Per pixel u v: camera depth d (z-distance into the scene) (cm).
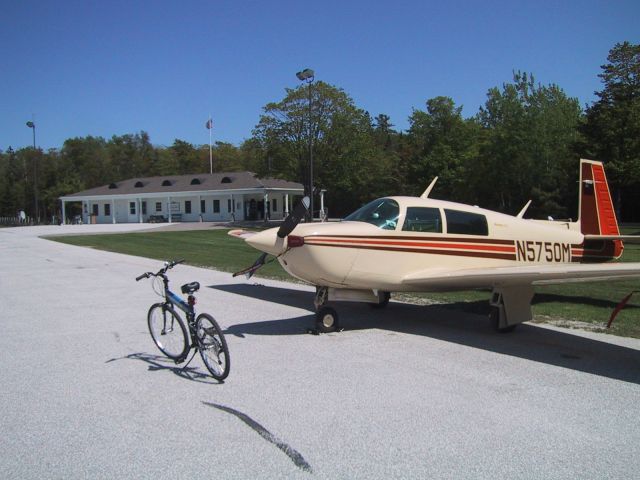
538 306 881
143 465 336
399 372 530
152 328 595
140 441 371
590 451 357
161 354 598
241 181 4853
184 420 407
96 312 848
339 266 672
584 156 3488
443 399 453
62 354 600
